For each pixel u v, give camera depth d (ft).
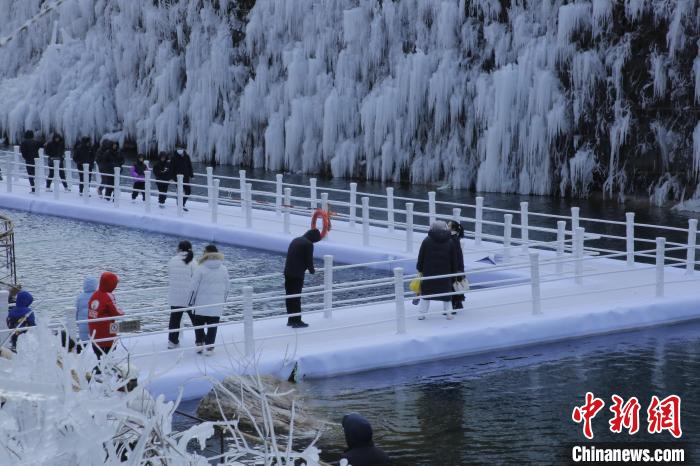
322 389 72.69
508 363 80.18
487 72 226.99
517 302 87.61
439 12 230.07
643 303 92.43
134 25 291.99
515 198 210.79
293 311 83.20
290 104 256.73
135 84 293.23
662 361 80.43
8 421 12.80
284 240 134.10
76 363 14.21
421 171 234.17
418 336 80.69
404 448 61.26
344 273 121.19
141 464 14.75
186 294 73.97
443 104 226.38
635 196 206.80
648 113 205.57
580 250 101.91
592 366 79.15
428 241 85.10
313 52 254.27
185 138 280.72
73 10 309.63
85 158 170.71
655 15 198.80
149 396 15.71
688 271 106.52
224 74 270.26
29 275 116.26
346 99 244.42
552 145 213.87
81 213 159.53
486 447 61.52
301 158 256.32
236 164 270.46
